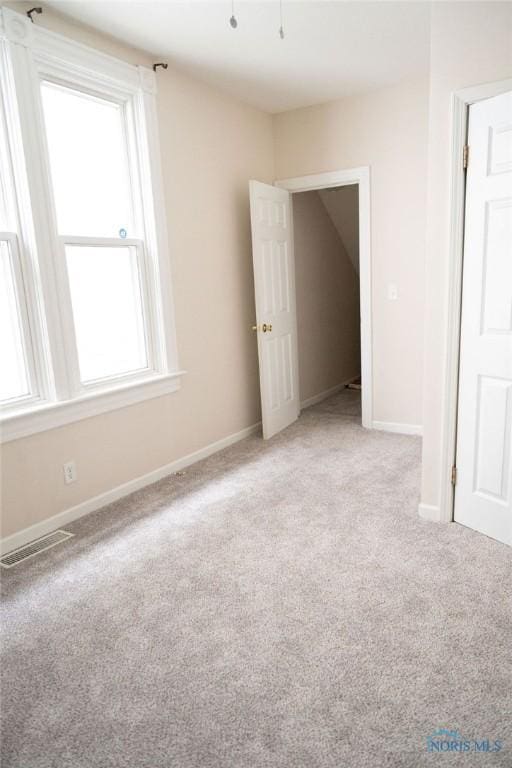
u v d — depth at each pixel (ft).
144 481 10.43
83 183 9.14
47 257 8.16
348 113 12.73
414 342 12.89
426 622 5.99
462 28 6.93
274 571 7.18
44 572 7.39
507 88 6.72
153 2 7.88
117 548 8.00
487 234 7.14
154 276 10.34
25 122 7.66
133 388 9.92
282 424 14.07
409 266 12.63
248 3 8.02
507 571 6.93
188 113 10.94
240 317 13.09
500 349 7.18
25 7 7.72
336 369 18.49
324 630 5.94
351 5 8.20
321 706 4.89
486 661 5.36
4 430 7.78
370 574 7.00
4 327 8.03
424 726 4.63
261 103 12.83
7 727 4.82
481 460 7.73
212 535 8.29
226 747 4.50
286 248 13.91
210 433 12.26
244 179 12.86
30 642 5.95
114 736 4.67
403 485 9.91
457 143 7.22
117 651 5.76
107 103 9.42
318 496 9.57
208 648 5.74
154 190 10.05
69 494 8.91
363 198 12.91
